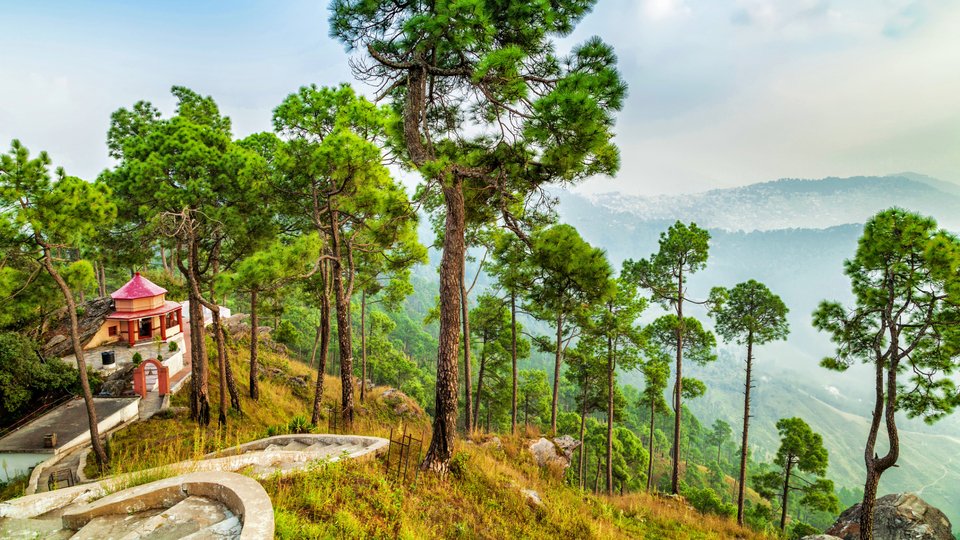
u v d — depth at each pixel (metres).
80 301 30.33
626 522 14.72
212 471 5.56
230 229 16.53
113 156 28.44
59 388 18.70
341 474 7.71
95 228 14.92
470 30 8.29
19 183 11.67
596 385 31.34
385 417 29.62
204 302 17.12
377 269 25.70
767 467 80.88
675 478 24.11
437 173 10.02
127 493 5.09
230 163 16.02
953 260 12.41
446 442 10.55
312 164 14.30
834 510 23.59
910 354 14.86
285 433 12.50
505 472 13.27
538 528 9.91
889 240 13.75
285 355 36.00
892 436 14.20
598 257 11.00
